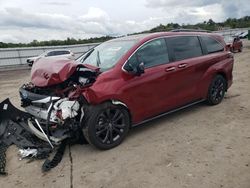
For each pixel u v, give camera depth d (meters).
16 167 4.46
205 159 4.22
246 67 13.30
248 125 5.43
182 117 6.07
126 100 4.84
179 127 5.53
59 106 4.45
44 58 5.29
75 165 4.36
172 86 5.56
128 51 5.05
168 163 4.18
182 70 5.71
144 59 5.20
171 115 6.25
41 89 4.89
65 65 4.58
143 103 5.12
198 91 6.18
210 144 4.71
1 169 4.34
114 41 5.88
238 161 4.11
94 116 4.51
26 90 5.10
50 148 4.80
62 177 4.07
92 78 4.62
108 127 4.71
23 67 28.86
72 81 4.72
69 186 3.83
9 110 5.38
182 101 5.86
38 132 4.74
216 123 5.62
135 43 5.22
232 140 4.81
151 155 4.47
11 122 5.36
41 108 4.75
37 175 4.19
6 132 5.26
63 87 4.71
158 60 5.40
